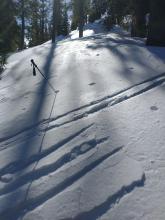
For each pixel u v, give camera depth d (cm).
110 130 609
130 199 433
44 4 4606
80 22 3291
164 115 639
